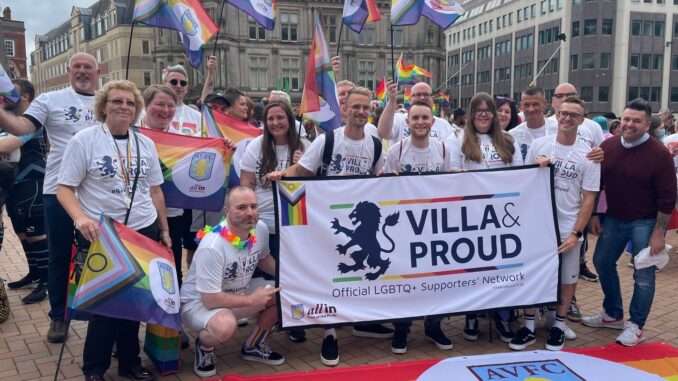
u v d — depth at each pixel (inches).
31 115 161.0
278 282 159.2
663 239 166.7
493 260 173.2
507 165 177.8
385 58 1701.5
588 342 177.9
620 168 173.5
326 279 162.7
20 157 211.3
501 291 173.0
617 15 2107.5
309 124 389.4
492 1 2716.5
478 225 172.2
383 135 194.9
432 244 169.6
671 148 289.7
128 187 143.9
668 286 240.8
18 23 1875.0
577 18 2150.6
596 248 186.7
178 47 1665.8
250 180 172.2
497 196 173.0
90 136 139.1
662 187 165.3
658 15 2133.4
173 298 138.6
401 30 1704.0
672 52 2171.5
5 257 290.0
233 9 1569.9
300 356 168.1
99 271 128.5
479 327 194.1
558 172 175.8
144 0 191.5
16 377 151.3
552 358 161.3
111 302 128.7
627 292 229.9
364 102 163.8
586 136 214.8
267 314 160.2
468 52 2940.5
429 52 1711.4
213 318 145.6
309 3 1635.1
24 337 180.4
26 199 211.8
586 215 170.7
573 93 226.5
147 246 140.1
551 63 2290.8
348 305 164.2
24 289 233.5
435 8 214.2
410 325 177.8
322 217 162.4
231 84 1587.1
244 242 150.6
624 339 170.9
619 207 176.4
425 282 169.3
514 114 230.1
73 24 2554.1
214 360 156.4
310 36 1651.1
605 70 2137.1
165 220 159.3
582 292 234.2
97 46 2342.5
